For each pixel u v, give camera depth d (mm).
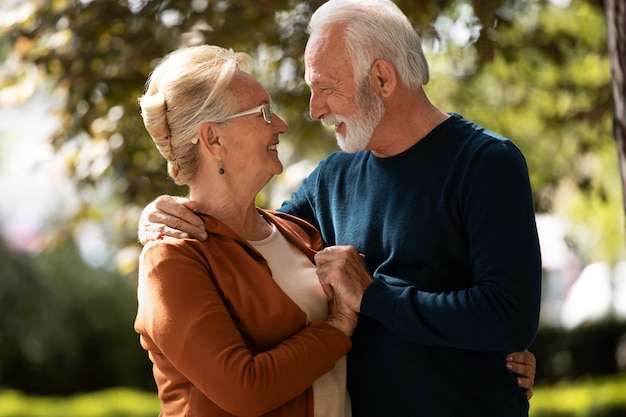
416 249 3467
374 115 3504
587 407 13688
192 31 6484
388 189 3572
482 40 6988
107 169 7410
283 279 3461
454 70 8719
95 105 6980
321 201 3844
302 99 7438
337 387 3406
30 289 17531
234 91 3377
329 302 3521
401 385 3436
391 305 3357
